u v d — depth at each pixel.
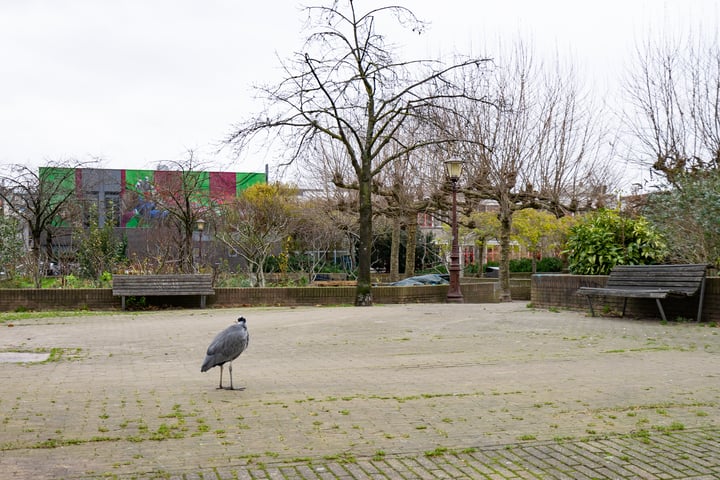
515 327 13.74
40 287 23.88
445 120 27.09
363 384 8.10
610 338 11.77
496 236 42.16
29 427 6.12
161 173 43.78
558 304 17.80
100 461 5.18
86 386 8.05
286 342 12.03
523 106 28.44
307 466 5.09
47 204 34.88
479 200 31.92
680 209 17.38
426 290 23.95
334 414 6.59
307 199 40.31
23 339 12.70
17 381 8.39
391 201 30.91
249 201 36.09
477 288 27.14
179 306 21.09
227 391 7.73
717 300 13.32
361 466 5.08
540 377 8.37
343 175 33.16
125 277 20.42
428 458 5.27
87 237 33.06
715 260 16.69
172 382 8.32
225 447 5.54
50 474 4.87
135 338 12.79
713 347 10.41
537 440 5.70
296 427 6.14
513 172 28.03
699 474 4.88
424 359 9.98
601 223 18.48
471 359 9.91
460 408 6.79
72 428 6.11
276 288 21.94
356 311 18.28
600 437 5.75
